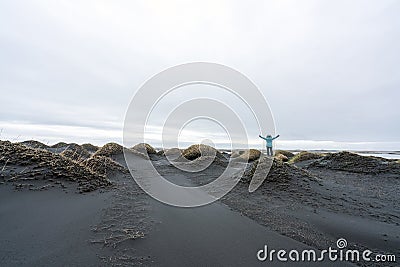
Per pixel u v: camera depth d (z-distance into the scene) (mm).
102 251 3402
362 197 8062
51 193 5555
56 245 3500
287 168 10398
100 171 9188
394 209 6816
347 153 16422
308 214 5938
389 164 13727
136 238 3848
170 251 3547
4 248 3316
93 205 5301
